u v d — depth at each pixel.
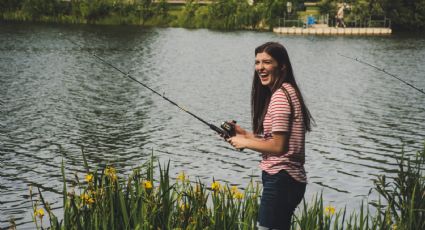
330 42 55.00
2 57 37.94
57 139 17.44
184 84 29.98
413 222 5.95
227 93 27.36
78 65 35.66
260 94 4.65
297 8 73.88
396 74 34.47
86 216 4.98
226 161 15.23
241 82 31.03
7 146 16.42
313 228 5.62
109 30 60.59
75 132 18.45
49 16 67.19
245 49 47.62
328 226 5.78
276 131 4.27
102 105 23.44
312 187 13.20
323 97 26.56
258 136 4.68
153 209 5.02
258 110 4.68
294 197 4.36
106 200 5.06
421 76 33.69
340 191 12.89
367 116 21.97
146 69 35.31
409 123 20.75
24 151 15.91
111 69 34.66
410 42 55.72
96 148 16.48
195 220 5.16
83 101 24.23
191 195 5.60
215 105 24.17
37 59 37.62
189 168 14.55
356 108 23.72
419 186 6.53
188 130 18.94
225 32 63.59
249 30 67.38
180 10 76.75
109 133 18.44
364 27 68.75
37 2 66.88
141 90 27.62
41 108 22.41
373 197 12.38
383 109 23.55
